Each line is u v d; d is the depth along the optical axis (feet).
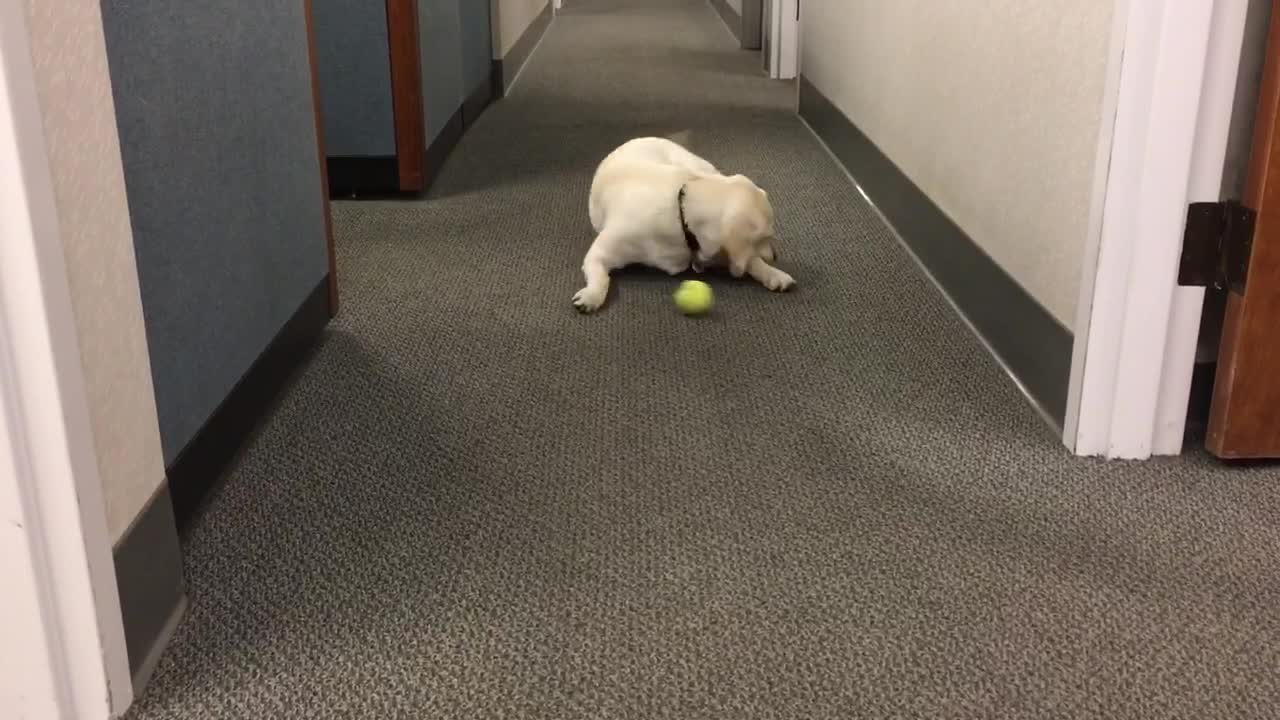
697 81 14.19
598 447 4.73
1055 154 4.91
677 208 6.39
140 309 3.35
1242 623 3.56
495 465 4.58
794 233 7.70
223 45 4.45
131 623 3.24
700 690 3.25
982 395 5.23
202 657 3.40
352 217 8.16
